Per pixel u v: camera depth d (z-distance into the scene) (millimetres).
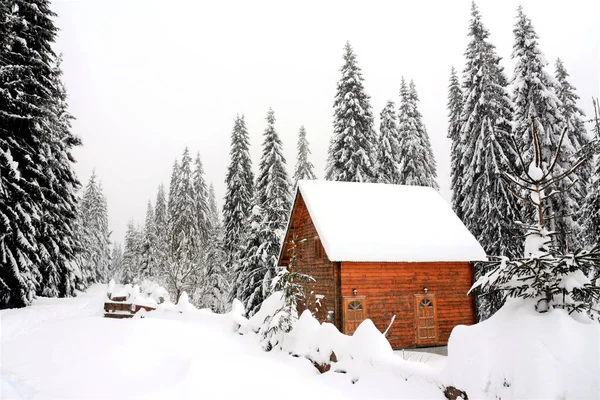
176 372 7797
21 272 17016
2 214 16062
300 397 6633
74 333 11102
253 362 8555
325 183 20328
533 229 6234
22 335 11172
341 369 7781
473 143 23125
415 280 17016
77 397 6520
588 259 5309
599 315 5684
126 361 8656
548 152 19391
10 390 6863
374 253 16000
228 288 37812
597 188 19000
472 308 17531
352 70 29906
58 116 24781
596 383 4527
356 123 28484
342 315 15766
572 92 24500
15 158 17625
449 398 5750
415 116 34281
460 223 19125
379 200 19750
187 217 40531
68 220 24656
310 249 19391
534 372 4770
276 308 13078
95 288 38562
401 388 6422
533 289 5879
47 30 20984
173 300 32156
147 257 47656
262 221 27906
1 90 16750
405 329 16500
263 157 31266
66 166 24422
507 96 23453
